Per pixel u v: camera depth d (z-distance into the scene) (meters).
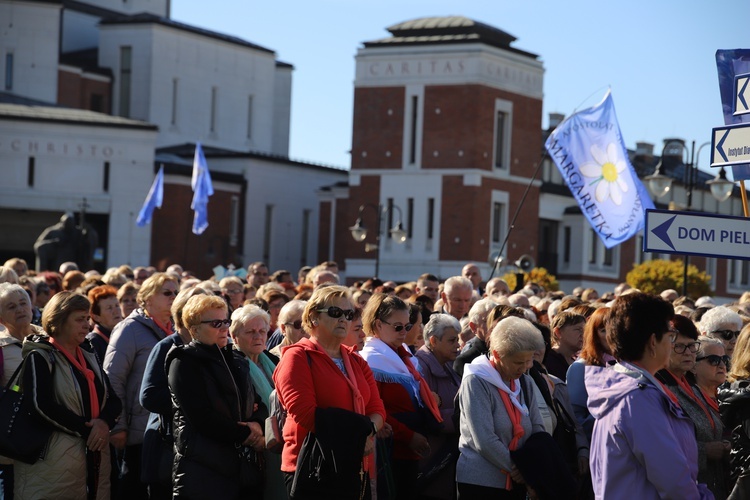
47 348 12.10
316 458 10.43
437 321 13.25
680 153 94.19
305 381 10.54
